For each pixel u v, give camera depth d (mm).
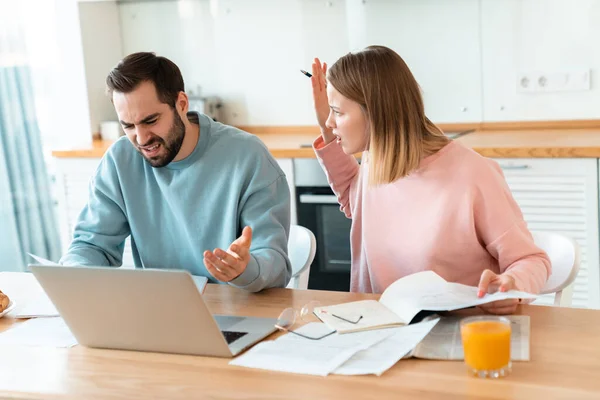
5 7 3965
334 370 1324
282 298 1762
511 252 1736
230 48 3910
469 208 1780
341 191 2170
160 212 2076
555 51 3359
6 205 4066
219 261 1602
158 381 1346
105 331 1498
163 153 1925
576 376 1257
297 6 3754
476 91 3512
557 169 2936
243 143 2006
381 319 1531
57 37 3865
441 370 1311
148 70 1850
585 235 2951
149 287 1391
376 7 3615
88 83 3885
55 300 1502
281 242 1934
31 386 1366
